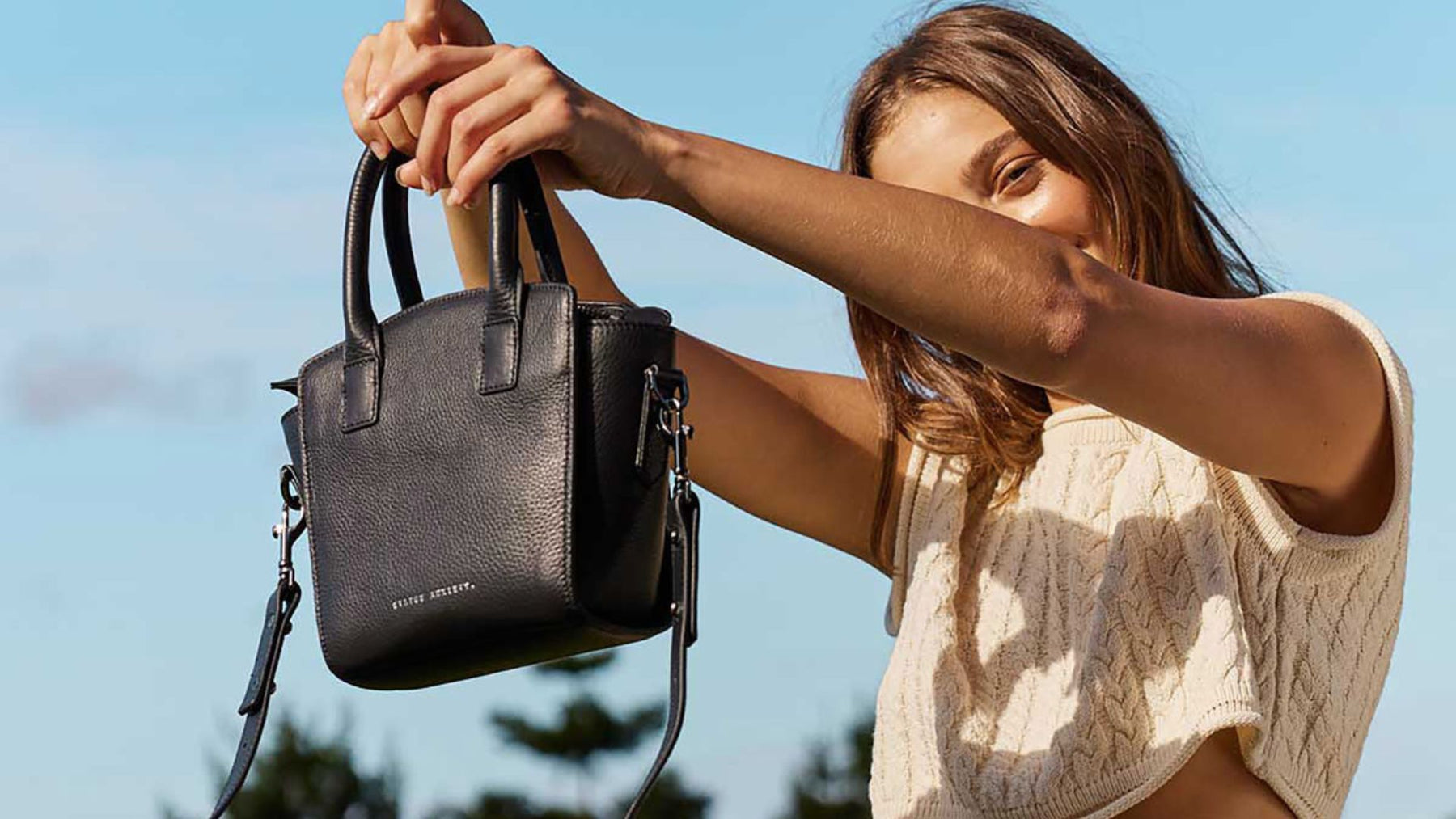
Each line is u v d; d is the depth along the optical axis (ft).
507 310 6.76
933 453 8.93
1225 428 7.09
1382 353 7.77
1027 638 8.24
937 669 8.23
